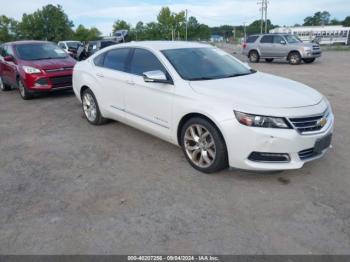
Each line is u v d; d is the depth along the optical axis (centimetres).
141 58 491
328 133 373
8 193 370
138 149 494
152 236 289
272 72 1448
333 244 275
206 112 372
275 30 6494
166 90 427
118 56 540
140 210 329
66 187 380
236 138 353
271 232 291
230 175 398
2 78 1040
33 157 474
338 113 677
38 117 703
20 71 871
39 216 323
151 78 414
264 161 356
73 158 466
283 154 350
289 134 342
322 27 6138
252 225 302
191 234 291
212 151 387
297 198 345
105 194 362
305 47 1789
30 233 297
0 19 6028
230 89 390
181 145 432
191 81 416
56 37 5447
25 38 5528
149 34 6675
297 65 1778
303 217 312
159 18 6769
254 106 350
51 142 536
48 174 416
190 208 331
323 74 1323
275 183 376
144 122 482
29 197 360
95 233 295
